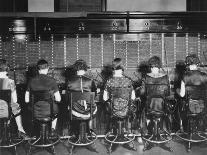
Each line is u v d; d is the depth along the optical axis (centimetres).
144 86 550
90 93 488
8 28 642
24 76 670
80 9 692
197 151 521
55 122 566
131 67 695
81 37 686
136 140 579
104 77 681
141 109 606
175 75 692
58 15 646
